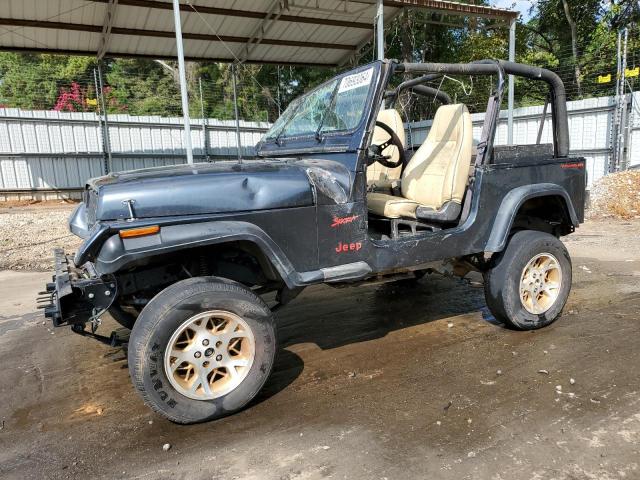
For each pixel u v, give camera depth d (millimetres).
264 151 4121
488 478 2100
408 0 9828
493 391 2859
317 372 3232
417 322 4113
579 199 4051
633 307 4219
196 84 21781
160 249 2432
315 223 2883
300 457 2318
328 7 10070
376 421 2600
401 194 4211
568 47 20250
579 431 2412
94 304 2680
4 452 2486
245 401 2697
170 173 2750
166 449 2436
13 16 9461
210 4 9727
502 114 12648
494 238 3498
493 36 16797
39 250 7707
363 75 3201
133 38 10922
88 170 15625
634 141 10352
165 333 2453
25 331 4281
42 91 19516
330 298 4867
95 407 2916
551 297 3824
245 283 3080
